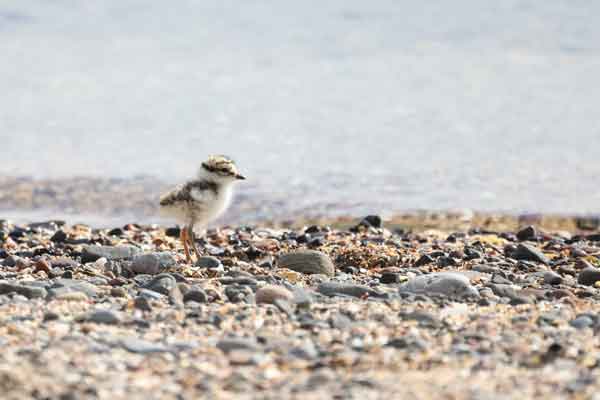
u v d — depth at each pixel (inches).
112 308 326.0
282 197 665.6
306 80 1061.8
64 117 916.6
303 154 782.5
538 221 606.9
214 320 308.5
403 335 294.8
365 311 323.6
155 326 303.0
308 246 473.7
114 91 1023.6
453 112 916.0
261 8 1422.2
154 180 721.0
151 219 630.5
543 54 1151.0
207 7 1434.5
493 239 505.4
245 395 240.8
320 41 1240.2
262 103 965.2
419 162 752.3
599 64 1099.9
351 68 1114.1
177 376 253.9
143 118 912.3
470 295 352.8
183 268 397.1
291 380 253.1
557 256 457.4
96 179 719.7
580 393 242.8
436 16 1341.0
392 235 523.8
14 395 233.9
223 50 1212.5
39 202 665.0
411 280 368.5
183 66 1137.4
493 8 1362.0
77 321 305.3
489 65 1111.0
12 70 1116.5
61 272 395.2
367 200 657.6
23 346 273.3
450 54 1167.6
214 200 432.8
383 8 1391.5
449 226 594.2
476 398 237.8
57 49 1231.5
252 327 303.7
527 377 256.2
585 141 805.2
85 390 239.3
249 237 508.1
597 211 626.5
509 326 307.0
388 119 896.9
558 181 695.7
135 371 257.4
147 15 1405.0
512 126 860.0
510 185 686.5
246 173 727.7
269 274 395.5
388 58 1155.3
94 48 1237.7
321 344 285.9
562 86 1008.9
